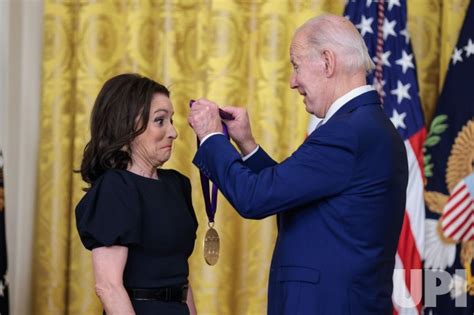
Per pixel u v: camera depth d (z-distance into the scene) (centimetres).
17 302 626
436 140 580
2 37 620
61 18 614
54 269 611
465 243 572
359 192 360
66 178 613
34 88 632
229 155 370
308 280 360
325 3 618
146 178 382
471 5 589
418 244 564
